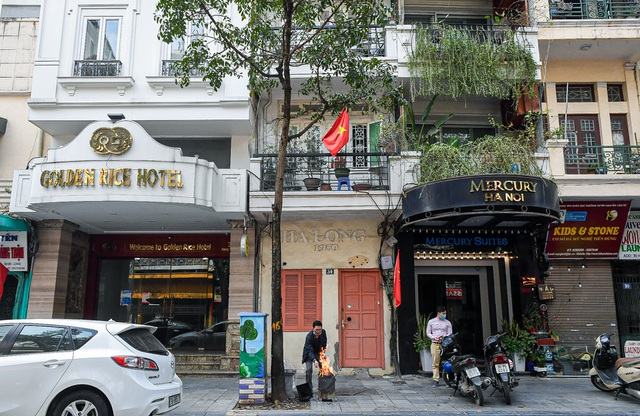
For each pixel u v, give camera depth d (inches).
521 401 327.3
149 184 392.5
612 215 456.8
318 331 341.4
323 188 445.4
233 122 457.7
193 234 516.7
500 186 364.5
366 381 413.1
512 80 452.4
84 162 394.0
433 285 510.9
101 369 232.7
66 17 471.2
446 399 335.9
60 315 459.2
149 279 517.7
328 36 364.8
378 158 450.0
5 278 431.8
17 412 225.1
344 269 466.0
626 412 294.8
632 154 462.9
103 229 506.9
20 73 512.1
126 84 451.2
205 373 439.2
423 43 453.4
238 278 455.5
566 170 479.5
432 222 432.5
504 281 494.9
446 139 500.4
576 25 469.7
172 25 349.1
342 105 375.2
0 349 239.5
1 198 467.8
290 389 352.2
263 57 372.8
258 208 430.6
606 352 356.2
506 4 503.5
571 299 458.6
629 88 501.4
